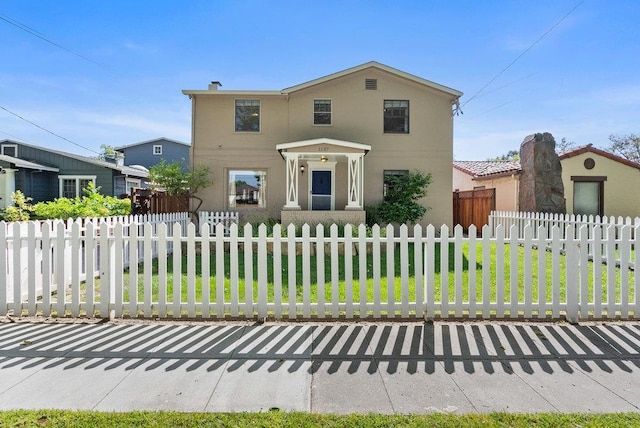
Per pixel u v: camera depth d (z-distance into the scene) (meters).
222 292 4.40
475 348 3.62
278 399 2.70
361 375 3.08
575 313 4.29
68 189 22.00
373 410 2.56
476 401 2.68
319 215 12.64
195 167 14.43
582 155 14.45
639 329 4.09
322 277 4.38
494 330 4.08
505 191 15.45
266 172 14.62
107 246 4.44
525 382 2.96
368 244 9.26
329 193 14.52
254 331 4.07
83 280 6.13
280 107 14.54
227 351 3.54
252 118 14.65
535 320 4.38
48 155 21.88
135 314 4.42
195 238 4.38
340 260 8.70
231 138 14.52
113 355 3.43
